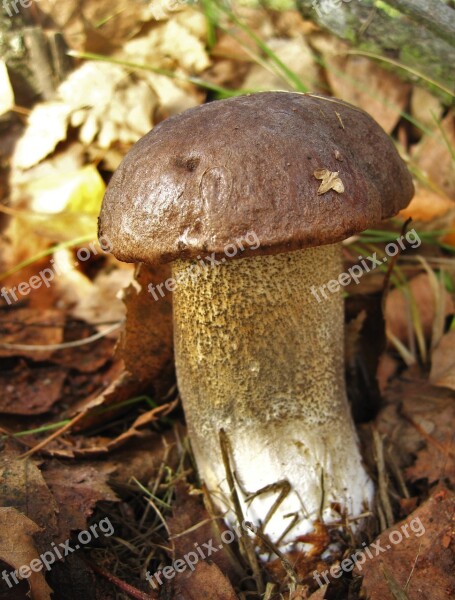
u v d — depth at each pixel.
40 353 0.22
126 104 0.25
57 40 0.25
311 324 0.15
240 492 0.16
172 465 0.18
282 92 0.14
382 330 0.19
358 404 0.20
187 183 0.13
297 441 0.16
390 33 0.21
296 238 0.12
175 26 0.26
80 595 0.15
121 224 0.13
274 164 0.13
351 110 0.15
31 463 0.16
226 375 0.15
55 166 0.25
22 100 0.25
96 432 0.19
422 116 0.25
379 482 0.17
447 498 0.15
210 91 0.26
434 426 0.18
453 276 0.23
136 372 0.19
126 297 0.17
